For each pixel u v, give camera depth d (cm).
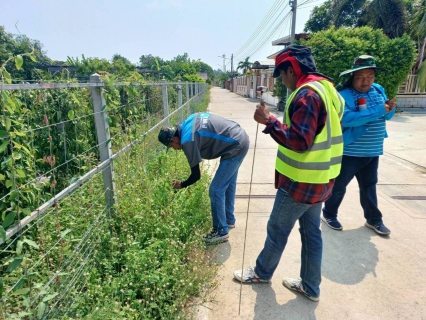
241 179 492
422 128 933
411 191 436
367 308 224
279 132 172
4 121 148
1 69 145
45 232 217
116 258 237
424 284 249
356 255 288
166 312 202
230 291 240
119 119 333
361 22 1755
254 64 2539
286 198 201
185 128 274
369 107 277
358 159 299
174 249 244
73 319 174
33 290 171
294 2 1369
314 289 227
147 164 380
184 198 326
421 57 1438
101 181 291
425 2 1370
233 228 336
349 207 390
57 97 318
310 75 185
